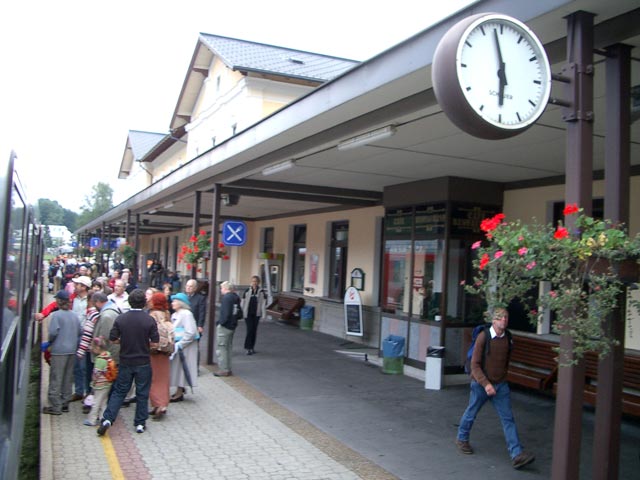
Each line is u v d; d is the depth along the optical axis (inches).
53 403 280.5
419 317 394.3
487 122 137.2
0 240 123.0
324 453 236.4
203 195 554.3
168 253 1385.3
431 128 247.8
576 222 136.3
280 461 225.8
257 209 692.7
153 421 275.6
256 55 906.7
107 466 215.2
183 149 1210.6
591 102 145.7
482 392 234.1
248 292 473.1
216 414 290.5
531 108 143.0
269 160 341.1
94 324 282.7
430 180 384.2
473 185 375.6
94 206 3329.2
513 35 143.3
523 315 364.8
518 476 216.5
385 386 362.9
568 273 135.7
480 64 138.9
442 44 140.6
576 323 133.3
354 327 518.6
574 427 142.4
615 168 152.6
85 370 304.8
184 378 314.3
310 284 669.9
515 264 137.6
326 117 252.4
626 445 254.8
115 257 921.5
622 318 150.3
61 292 285.3
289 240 743.1
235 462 223.5
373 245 541.0
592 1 138.2
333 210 610.2
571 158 145.8
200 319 396.2
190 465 219.0
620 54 153.4
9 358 149.8
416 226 399.2
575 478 142.3
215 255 436.8
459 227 371.2
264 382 366.3
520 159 303.6
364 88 214.1
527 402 330.3
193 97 1107.3
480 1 163.0
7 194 129.9
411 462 229.0
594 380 294.2
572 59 146.8
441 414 300.7
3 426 139.2
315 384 364.5
